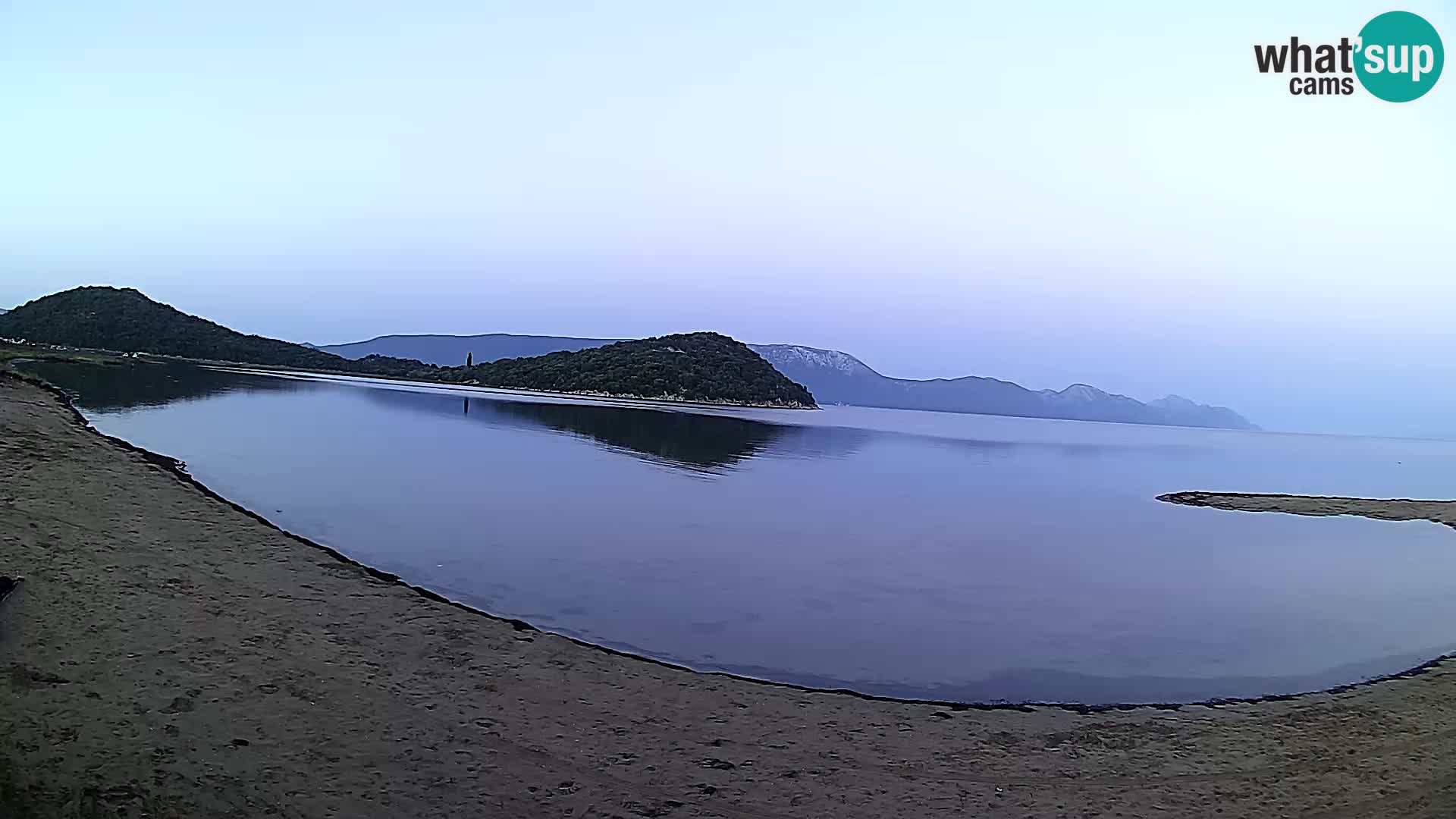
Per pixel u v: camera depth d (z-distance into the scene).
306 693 6.83
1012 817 5.84
